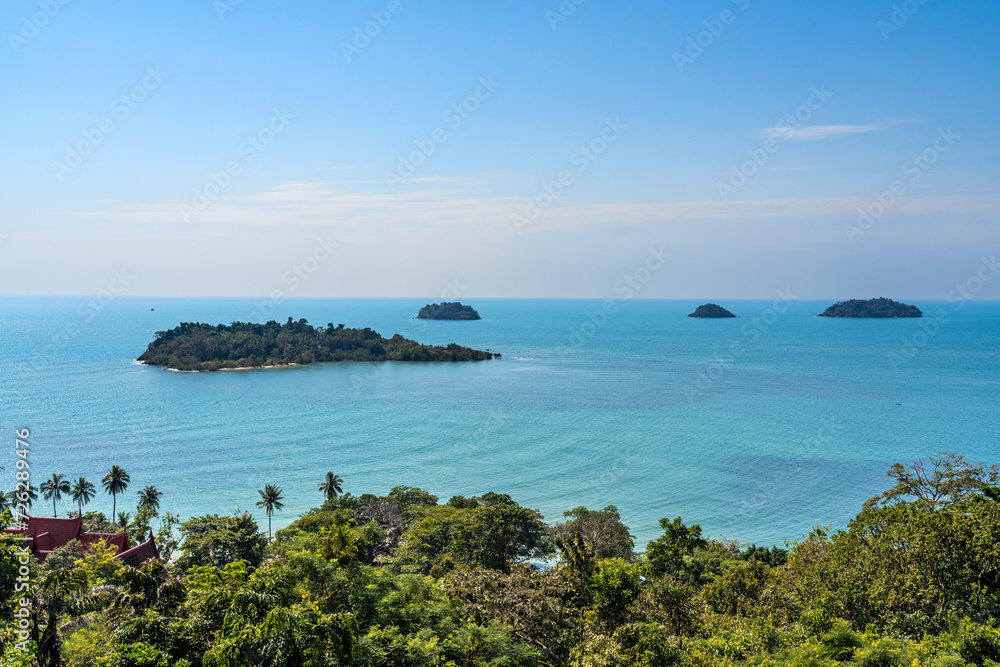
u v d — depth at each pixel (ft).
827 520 372.79
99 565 101.35
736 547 270.87
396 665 84.79
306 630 69.15
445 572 209.67
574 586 133.90
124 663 71.77
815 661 99.14
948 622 107.76
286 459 523.70
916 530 118.01
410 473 482.28
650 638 102.94
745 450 547.90
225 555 229.04
